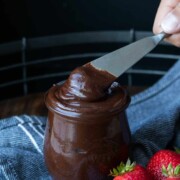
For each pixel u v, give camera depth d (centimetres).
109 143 38
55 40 77
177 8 44
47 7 98
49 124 39
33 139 49
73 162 38
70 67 102
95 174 39
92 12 97
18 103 64
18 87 104
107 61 38
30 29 100
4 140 49
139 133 48
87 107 37
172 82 60
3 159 44
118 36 77
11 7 98
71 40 78
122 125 39
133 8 94
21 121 52
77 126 37
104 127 37
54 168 39
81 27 99
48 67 103
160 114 50
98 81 37
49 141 39
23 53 76
